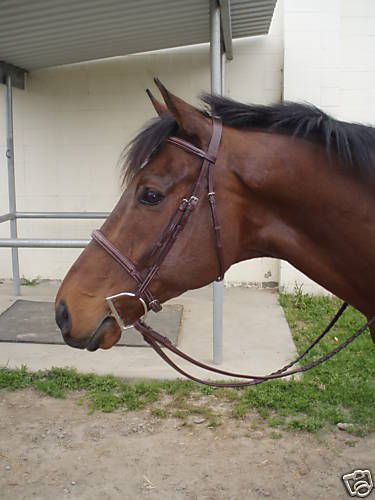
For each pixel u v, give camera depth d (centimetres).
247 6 445
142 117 613
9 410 348
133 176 172
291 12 555
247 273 626
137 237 168
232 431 318
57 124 623
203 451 298
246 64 589
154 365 404
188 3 392
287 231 175
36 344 447
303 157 170
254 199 173
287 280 593
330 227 172
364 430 315
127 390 367
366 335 463
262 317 516
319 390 362
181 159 165
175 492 263
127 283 169
